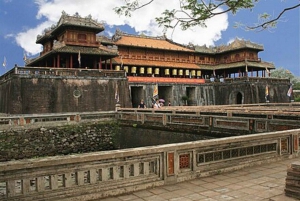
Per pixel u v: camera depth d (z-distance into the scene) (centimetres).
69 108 3456
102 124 2872
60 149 2634
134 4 673
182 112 2064
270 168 895
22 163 565
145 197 650
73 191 614
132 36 5962
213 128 1766
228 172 852
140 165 713
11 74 3234
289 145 1036
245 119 1558
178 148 762
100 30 4347
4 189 575
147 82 4656
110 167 666
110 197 650
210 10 667
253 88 5016
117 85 3881
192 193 674
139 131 2533
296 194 574
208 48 6619
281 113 1388
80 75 3584
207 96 5381
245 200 628
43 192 586
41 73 3316
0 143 2345
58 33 4475
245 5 646
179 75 6153
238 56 6266
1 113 3600
